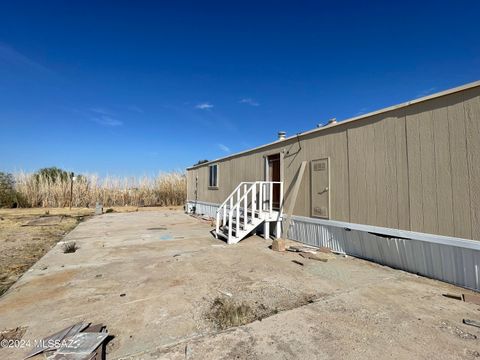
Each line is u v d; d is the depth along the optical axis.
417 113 4.62
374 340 2.64
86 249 6.84
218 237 8.41
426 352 2.44
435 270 4.38
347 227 5.91
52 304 3.58
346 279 4.46
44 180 19.52
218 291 3.98
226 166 12.05
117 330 2.89
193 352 2.47
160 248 6.94
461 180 4.02
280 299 3.67
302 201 7.31
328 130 6.49
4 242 7.82
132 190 21.95
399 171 4.89
